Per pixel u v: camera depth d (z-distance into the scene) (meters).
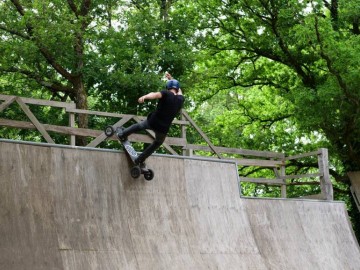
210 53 28.86
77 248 13.99
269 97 30.17
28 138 24.52
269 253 17.48
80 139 23.38
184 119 18.92
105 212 14.84
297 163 28.31
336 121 25.34
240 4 27.12
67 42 22.30
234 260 16.55
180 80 23.67
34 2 21.81
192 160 17.02
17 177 13.70
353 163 26.70
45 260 13.38
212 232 16.64
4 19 22.45
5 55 22.48
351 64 23.03
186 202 16.48
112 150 15.34
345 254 19.28
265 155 20.67
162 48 23.17
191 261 15.66
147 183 15.87
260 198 18.25
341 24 26.25
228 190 17.55
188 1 28.28
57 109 24.33
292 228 18.58
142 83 22.27
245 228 17.42
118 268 14.33
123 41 23.25
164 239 15.56
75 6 23.81
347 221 20.12
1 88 24.16
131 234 15.04
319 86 24.39
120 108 23.38
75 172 14.65
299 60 27.09
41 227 13.67
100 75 22.56
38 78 23.61
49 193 14.09
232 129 29.64
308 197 20.73
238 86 30.42
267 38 27.55
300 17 25.61
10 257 12.94
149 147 14.77
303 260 18.11
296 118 25.97
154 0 25.34
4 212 13.27
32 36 21.95
